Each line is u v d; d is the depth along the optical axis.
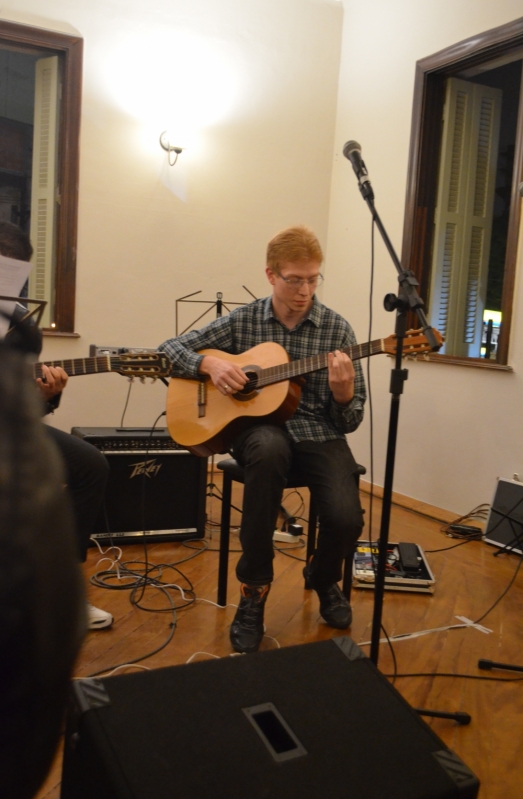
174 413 2.28
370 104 4.16
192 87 4.01
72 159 3.75
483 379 3.40
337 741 1.00
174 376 2.33
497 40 3.32
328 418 2.25
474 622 2.32
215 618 2.22
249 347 2.35
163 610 2.25
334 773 0.94
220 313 3.60
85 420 3.95
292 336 2.29
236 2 4.07
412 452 3.82
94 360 2.24
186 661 1.92
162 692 1.08
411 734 1.04
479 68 3.63
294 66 4.28
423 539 3.21
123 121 3.86
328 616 2.21
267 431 2.05
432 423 3.69
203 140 4.08
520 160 3.21
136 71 3.86
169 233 4.05
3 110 4.13
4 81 4.11
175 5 3.91
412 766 0.96
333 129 4.44
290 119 4.31
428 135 3.80
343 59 4.37
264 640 2.08
